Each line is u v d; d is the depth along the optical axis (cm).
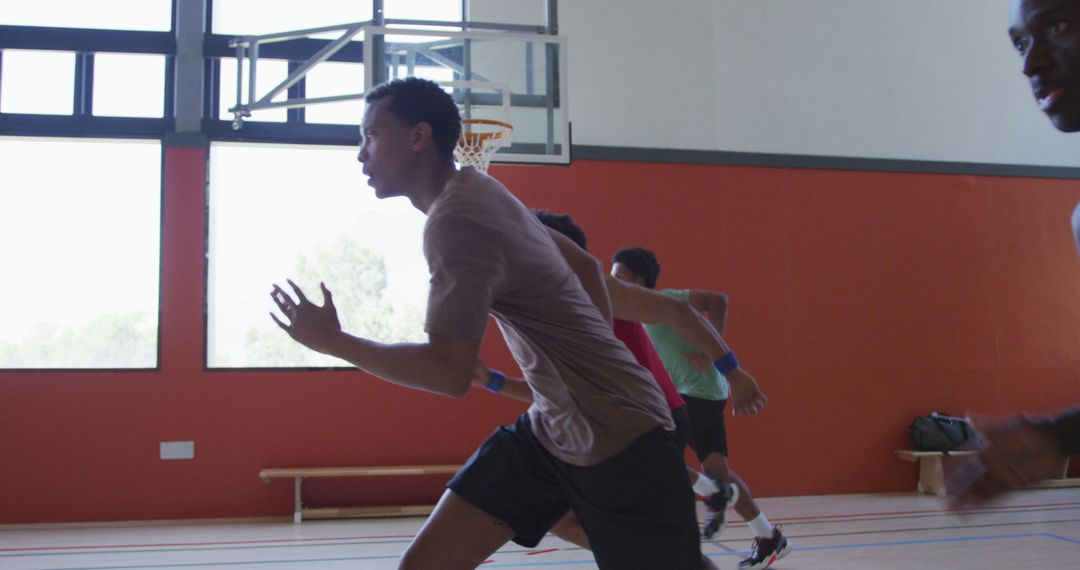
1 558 480
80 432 617
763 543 407
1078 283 784
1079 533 514
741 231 724
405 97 176
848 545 481
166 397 629
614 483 168
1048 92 80
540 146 553
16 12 652
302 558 473
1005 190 781
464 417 663
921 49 782
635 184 708
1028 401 759
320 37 679
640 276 376
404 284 696
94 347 642
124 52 653
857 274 742
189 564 457
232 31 676
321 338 156
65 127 643
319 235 688
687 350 403
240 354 664
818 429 718
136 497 617
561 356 169
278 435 639
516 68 559
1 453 607
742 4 751
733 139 734
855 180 752
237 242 675
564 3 715
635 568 169
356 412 650
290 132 668
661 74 726
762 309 720
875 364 735
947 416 723
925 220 762
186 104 655
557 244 194
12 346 636
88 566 453
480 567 430
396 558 471
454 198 164
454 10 695
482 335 159
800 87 753
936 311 753
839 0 771
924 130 773
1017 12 81
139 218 655
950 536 508
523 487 185
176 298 639
